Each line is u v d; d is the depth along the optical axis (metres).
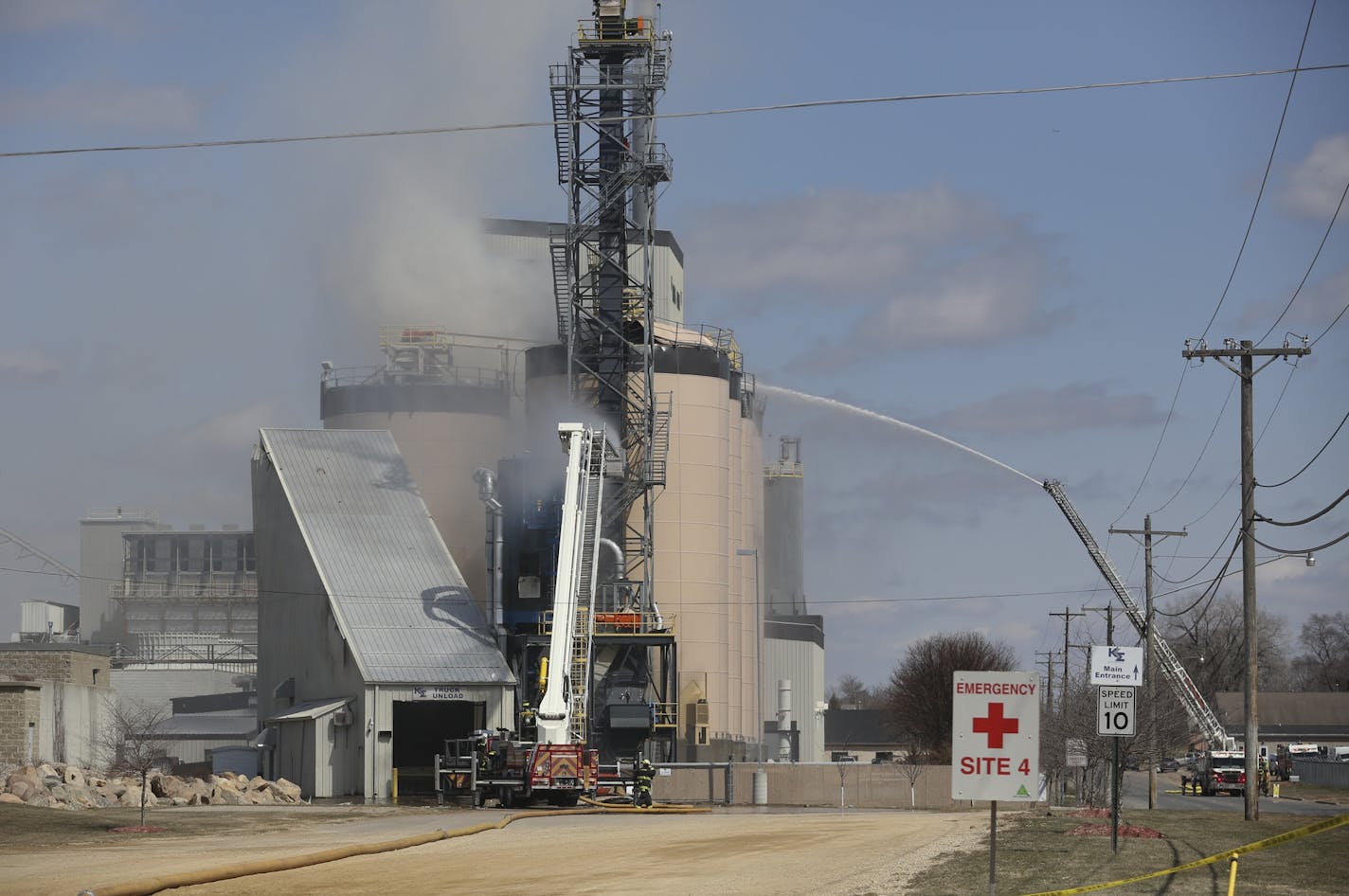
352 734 98.31
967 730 22.88
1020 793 22.69
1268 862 36.62
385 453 121.56
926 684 171.88
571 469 98.19
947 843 45.22
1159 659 104.06
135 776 84.81
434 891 33.81
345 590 105.56
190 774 122.00
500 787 82.75
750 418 151.62
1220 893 29.56
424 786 106.25
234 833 57.50
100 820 61.50
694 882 34.84
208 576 199.25
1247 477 63.47
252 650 195.75
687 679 131.50
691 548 133.12
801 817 71.19
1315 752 186.38
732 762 108.19
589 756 82.44
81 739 103.69
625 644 106.50
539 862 41.75
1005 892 30.16
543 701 85.50
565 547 94.25
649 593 118.75
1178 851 40.38
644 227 121.06
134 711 149.25
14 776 71.88
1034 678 22.84
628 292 121.44
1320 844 43.03
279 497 117.12
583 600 102.19
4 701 92.56
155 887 33.69
